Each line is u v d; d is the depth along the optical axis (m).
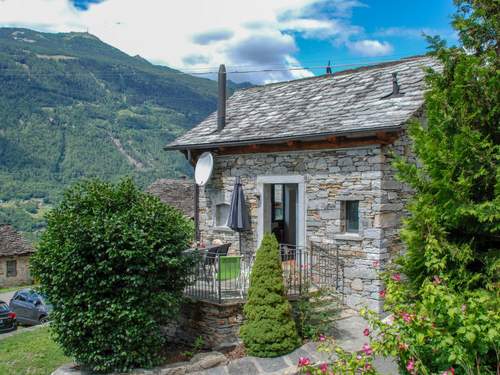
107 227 7.82
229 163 13.41
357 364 4.82
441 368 4.61
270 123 12.75
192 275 9.55
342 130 10.09
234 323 9.00
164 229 8.40
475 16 6.26
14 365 9.28
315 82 14.59
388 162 10.27
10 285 30.23
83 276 7.79
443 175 5.96
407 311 4.93
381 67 13.48
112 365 7.97
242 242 13.01
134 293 7.95
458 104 6.12
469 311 4.51
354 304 10.48
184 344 9.61
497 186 5.55
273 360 8.12
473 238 5.96
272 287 8.50
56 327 8.02
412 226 6.45
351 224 10.87
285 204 13.92
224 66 14.19
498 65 6.18
